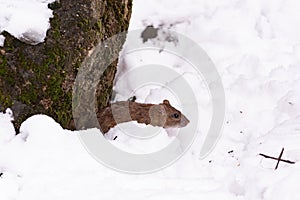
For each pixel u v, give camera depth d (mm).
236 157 3879
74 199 3059
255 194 3227
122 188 3188
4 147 3332
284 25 5324
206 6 5594
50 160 3266
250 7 5473
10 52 3492
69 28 3652
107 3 4086
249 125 4266
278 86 4520
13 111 3500
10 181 3125
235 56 5113
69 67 3648
